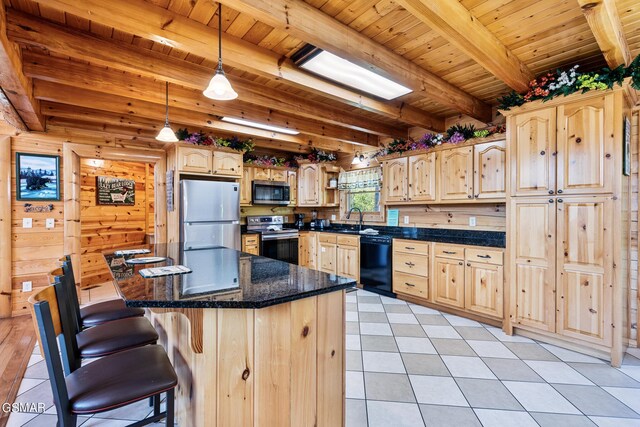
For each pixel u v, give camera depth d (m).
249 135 4.60
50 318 0.99
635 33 2.16
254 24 2.03
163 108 3.43
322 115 3.53
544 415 1.76
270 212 6.00
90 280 4.81
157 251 2.55
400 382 2.10
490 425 1.68
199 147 4.25
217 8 1.86
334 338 1.43
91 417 1.77
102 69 2.58
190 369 1.40
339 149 5.32
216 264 1.92
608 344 2.33
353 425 1.67
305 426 1.33
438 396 1.94
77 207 3.75
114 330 1.67
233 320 1.21
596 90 2.34
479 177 3.42
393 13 1.95
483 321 3.23
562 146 2.54
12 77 2.07
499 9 1.92
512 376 2.17
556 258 2.59
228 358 1.20
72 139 3.74
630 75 2.19
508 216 2.89
